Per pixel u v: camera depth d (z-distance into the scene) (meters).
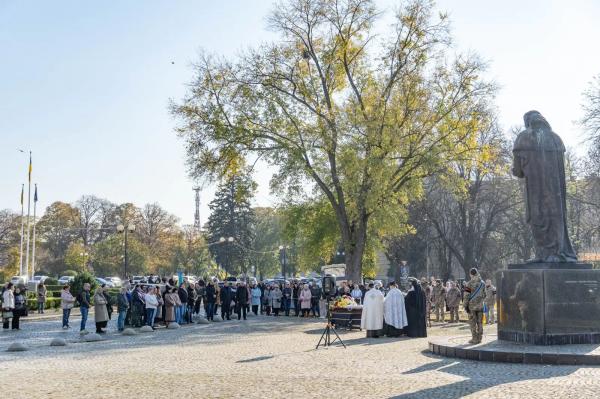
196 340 21.64
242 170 39.28
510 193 56.09
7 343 20.98
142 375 13.05
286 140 38.06
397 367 13.74
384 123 35.84
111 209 107.25
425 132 37.12
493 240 62.16
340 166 36.06
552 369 12.55
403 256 65.06
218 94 38.25
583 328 15.16
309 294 36.22
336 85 39.53
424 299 23.11
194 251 101.25
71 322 32.62
